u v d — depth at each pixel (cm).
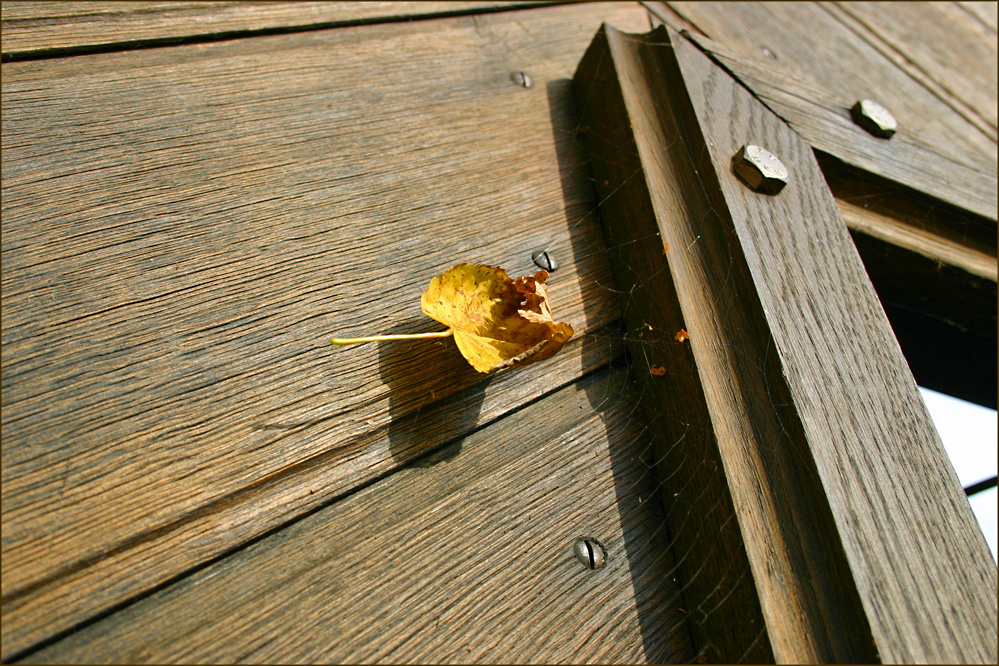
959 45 50
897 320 37
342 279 25
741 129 30
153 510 21
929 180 33
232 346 23
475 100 32
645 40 33
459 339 24
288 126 28
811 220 29
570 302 28
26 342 22
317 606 21
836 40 46
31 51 27
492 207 29
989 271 33
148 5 29
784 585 22
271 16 31
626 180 29
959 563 22
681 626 23
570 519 24
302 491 22
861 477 23
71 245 24
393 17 33
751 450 23
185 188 26
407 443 24
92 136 26
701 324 25
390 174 28
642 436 26
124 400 22
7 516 20
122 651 19
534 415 25
